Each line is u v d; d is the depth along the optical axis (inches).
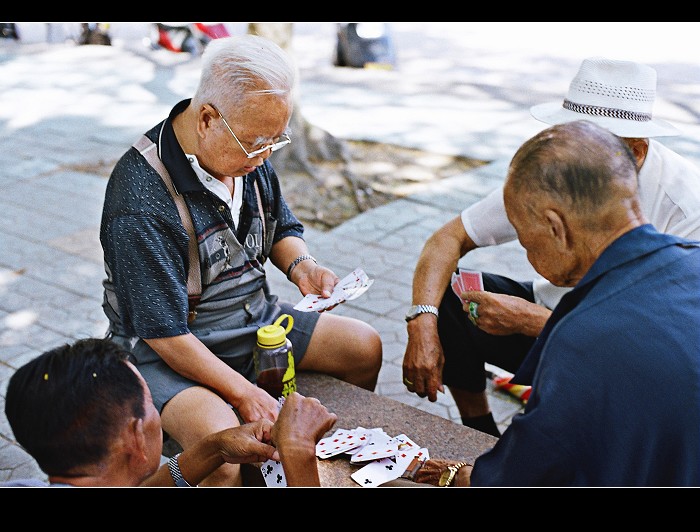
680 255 58.7
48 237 204.4
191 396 89.1
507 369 107.8
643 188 90.4
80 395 55.8
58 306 169.0
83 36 446.3
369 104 315.0
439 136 273.6
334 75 364.5
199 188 88.9
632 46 392.2
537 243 61.2
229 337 97.6
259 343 96.2
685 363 54.9
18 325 161.0
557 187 58.0
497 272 180.9
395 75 362.3
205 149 86.8
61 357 57.6
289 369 97.6
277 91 82.8
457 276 104.6
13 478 117.7
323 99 323.9
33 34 463.8
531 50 400.5
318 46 422.3
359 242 199.3
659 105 288.7
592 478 57.0
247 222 97.3
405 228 206.5
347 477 84.1
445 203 220.7
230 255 95.0
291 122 236.5
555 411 56.2
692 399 54.7
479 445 91.0
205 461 76.3
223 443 75.0
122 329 95.7
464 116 295.9
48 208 224.1
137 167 88.5
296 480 68.6
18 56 424.8
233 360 99.3
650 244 58.5
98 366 57.4
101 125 300.8
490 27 459.8
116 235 87.5
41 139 285.3
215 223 91.7
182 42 417.4
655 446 56.0
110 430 56.7
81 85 360.8
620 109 89.0
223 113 83.4
